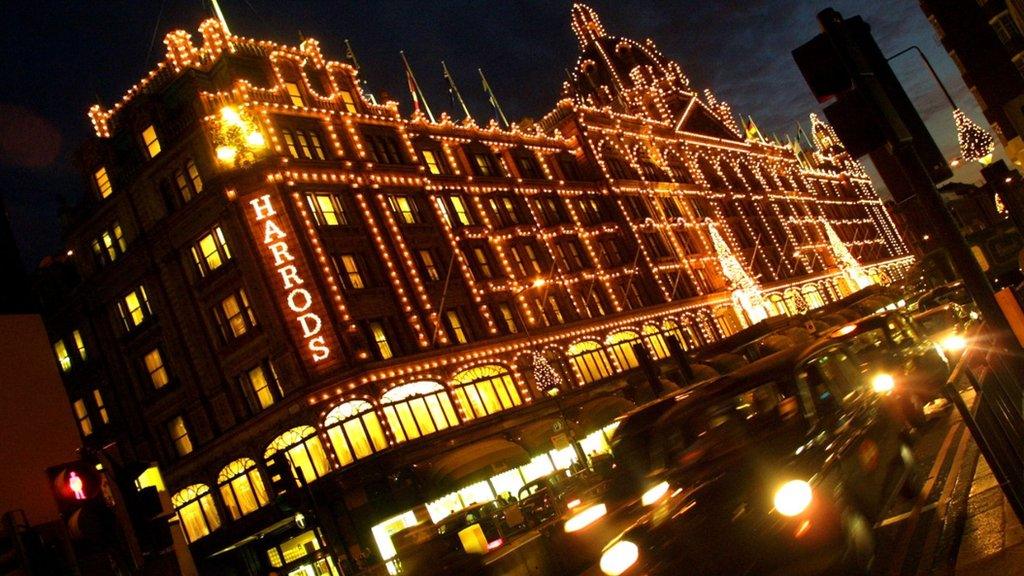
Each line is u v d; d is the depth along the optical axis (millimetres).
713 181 69812
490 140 46562
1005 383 7820
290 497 20484
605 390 42094
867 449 7801
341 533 29312
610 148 57031
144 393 37656
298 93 36688
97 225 38469
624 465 8117
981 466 9430
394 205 38000
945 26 33844
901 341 12078
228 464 33656
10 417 12617
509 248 43594
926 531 7605
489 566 15438
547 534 14297
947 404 13430
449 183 41625
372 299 33938
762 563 5684
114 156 37406
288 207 32969
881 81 4691
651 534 6043
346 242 34344
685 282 55781
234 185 32625
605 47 74438
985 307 4621
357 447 30922
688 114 71812
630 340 47156
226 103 33938
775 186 80875
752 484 6113
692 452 7434
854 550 6285
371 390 31547
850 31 4703
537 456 36688
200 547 33312
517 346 38875
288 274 31828
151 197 35656
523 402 37562
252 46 35812
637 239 52938
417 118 41625
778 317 39312
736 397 7508
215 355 34281
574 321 43750
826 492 6246
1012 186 26969
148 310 37312
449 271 36719
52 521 12117
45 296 41781
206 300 34344
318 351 31188
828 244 83500
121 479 9500
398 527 30141
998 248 45219
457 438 33125
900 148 4645
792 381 7414
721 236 64188
